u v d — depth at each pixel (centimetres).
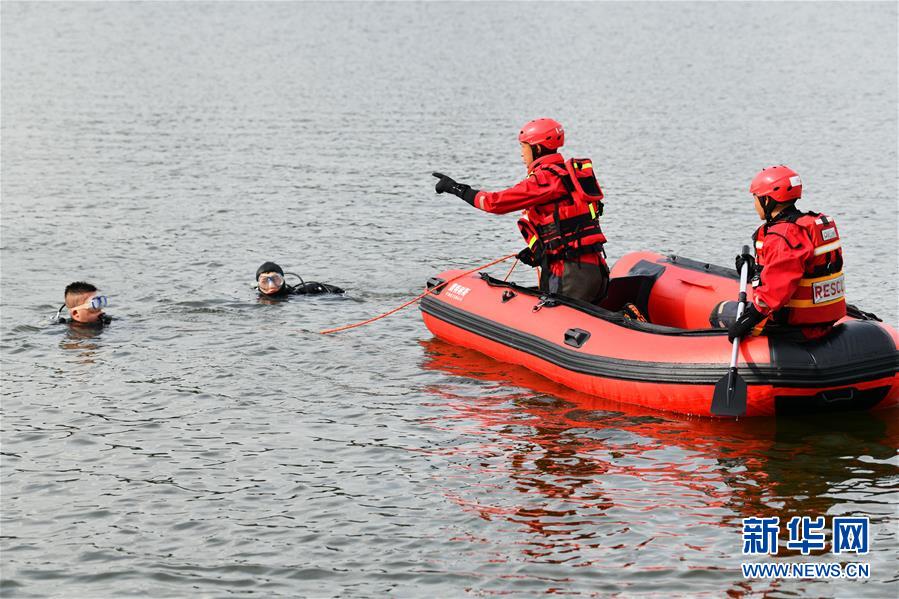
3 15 4444
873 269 1259
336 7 5084
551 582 590
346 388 902
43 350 989
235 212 1587
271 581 597
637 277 1006
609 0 5475
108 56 3428
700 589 582
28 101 2566
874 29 4194
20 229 1458
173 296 1169
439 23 4566
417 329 1075
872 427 803
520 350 940
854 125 2319
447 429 811
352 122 2383
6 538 644
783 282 771
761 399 795
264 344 1013
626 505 680
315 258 1352
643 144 2131
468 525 656
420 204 1656
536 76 3123
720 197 1678
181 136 2192
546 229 936
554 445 779
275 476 729
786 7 5006
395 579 596
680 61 3441
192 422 824
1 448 772
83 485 716
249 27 4322
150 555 625
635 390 845
